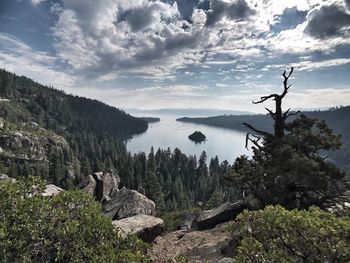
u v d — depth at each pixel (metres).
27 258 5.53
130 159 126.69
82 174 111.75
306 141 17.31
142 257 6.59
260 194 15.91
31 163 129.62
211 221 19.70
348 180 16.06
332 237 5.31
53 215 6.75
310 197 16.28
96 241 6.87
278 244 5.97
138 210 19.91
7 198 6.62
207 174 141.12
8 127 149.50
